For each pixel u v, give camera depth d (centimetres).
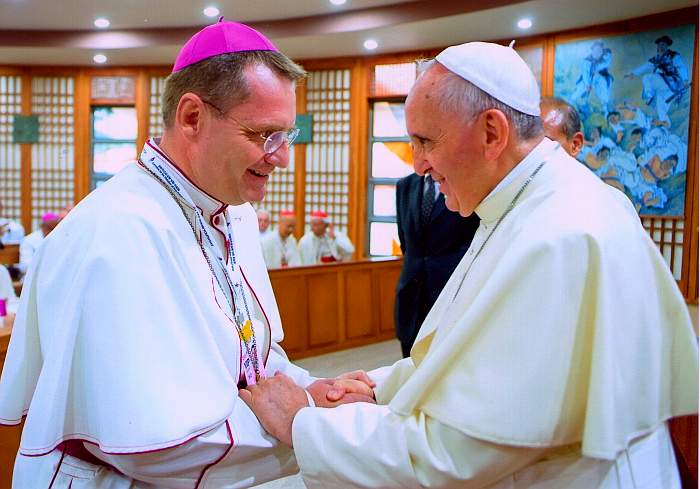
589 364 103
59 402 108
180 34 807
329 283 593
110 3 711
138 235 114
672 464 113
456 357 108
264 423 125
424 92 118
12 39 826
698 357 111
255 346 139
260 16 744
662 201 621
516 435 100
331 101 894
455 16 652
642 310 107
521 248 106
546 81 714
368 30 718
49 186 980
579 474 108
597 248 103
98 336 108
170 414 107
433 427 108
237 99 117
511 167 121
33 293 123
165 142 130
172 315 113
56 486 121
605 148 669
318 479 117
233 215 153
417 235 287
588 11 624
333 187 905
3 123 971
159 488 121
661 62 619
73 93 963
